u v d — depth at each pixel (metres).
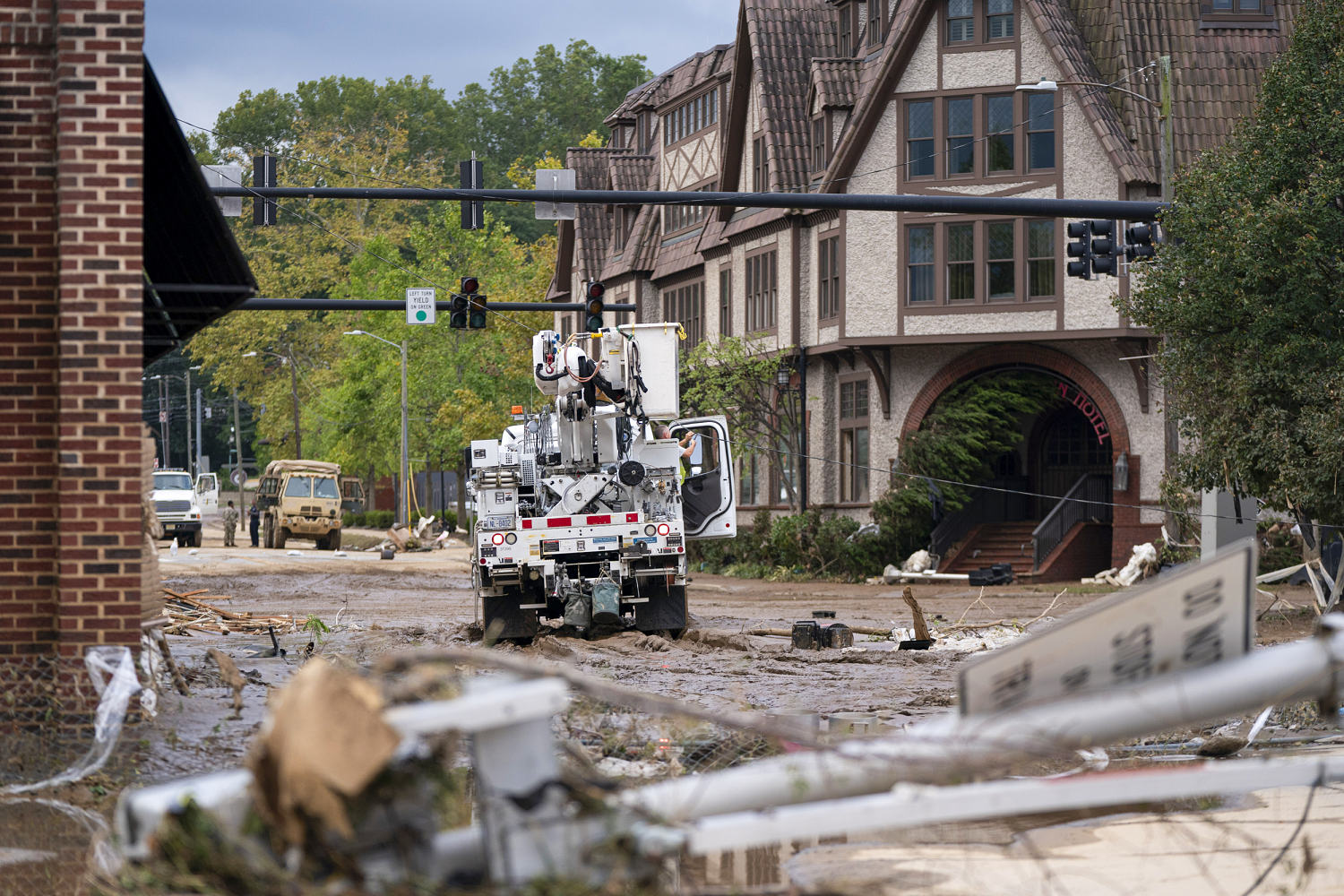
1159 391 66.50
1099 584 63.38
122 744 17.69
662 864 8.83
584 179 108.31
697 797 9.31
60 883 12.70
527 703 8.48
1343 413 39.91
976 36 69.94
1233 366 42.84
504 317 121.44
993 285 69.56
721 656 34.59
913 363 71.88
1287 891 12.60
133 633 18.97
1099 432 68.50
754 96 81.31
